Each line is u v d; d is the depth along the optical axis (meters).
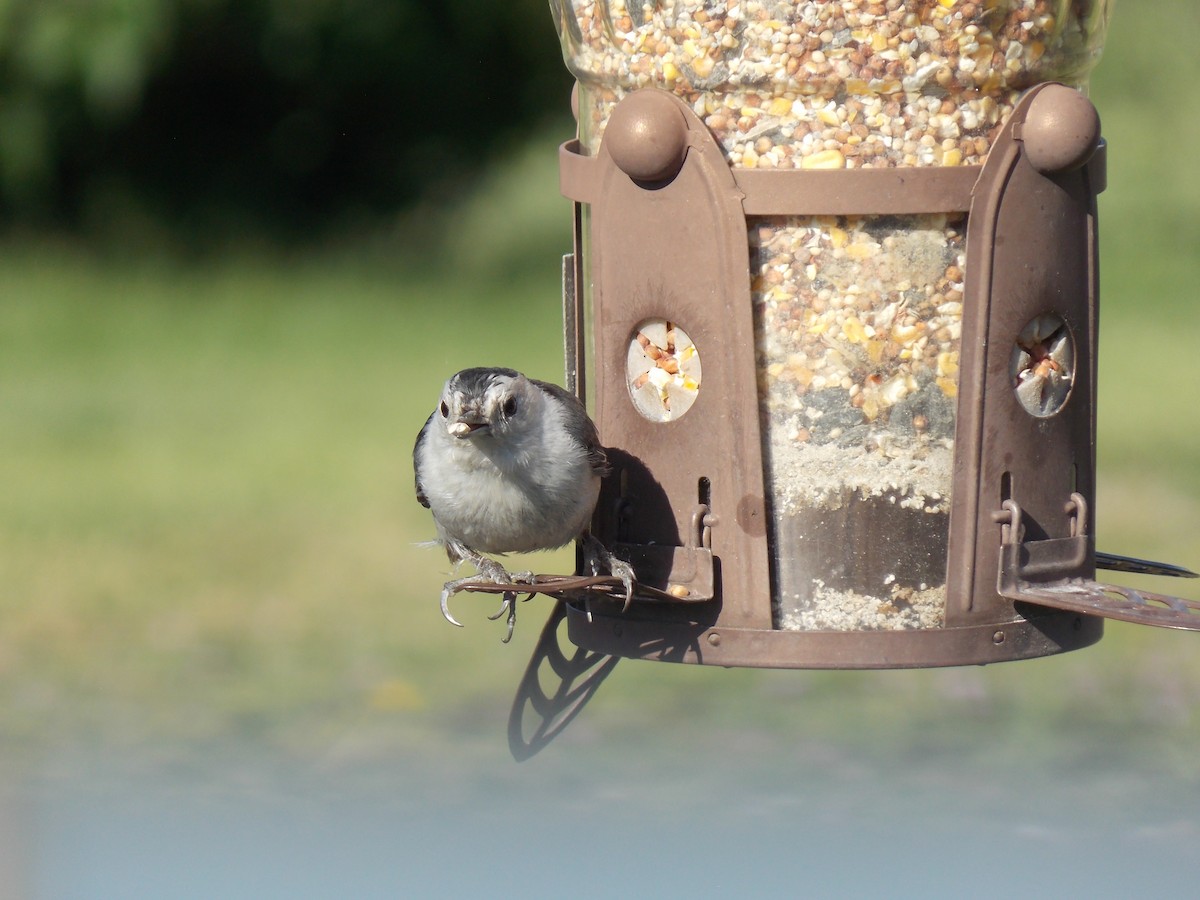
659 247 9.11
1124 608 8.56
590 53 9.63
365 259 38.75
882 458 9.15
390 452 25.02
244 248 39.34
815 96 9.00
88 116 38.66
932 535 9.19
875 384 9.13
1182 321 30.80
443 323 33.94
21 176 38.56
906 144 9.03
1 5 35.59
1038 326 9.14
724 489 9.05
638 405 9.34
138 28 35.62
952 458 9.07
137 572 19.11
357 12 38.59
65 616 17.56
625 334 9.31
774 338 9.15
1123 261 32.97
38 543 20.34
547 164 40.16
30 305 34.94
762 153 9.06
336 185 40.56
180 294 36.16
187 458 24.75
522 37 39.59
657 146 8.94
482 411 8.99
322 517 21.64
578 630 9.70
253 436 26.00
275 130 40.19
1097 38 9.53
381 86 39.88
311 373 30.25
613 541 9.42
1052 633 9.19
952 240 9.08
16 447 25.19
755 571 9.02
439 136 40.53
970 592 8.97
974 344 8.91
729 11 9.01
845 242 9.06
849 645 8.97
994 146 8.94
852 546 9.16
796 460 9.17
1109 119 33.69
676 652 9.22
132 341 32.69
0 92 37.88
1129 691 14.98
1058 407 9.20
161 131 39.88
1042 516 9.15
